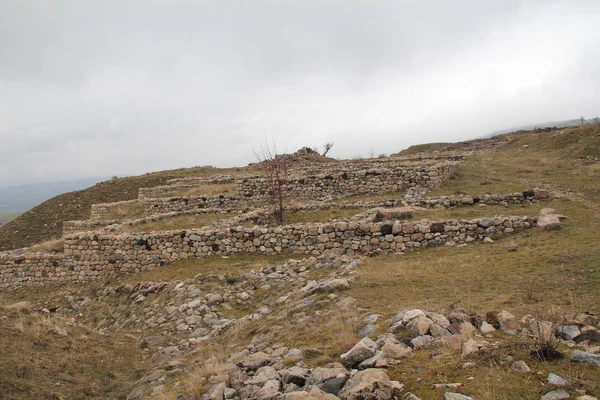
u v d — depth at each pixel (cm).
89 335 1052
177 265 1783
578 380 472
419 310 712
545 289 817
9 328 914
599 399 431
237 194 2798
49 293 1872
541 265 979
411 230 1484
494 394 461
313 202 2444
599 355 515
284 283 1327
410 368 557
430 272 1083
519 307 733
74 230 2653
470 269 1056
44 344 897
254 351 796
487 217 1527
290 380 588
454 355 575
